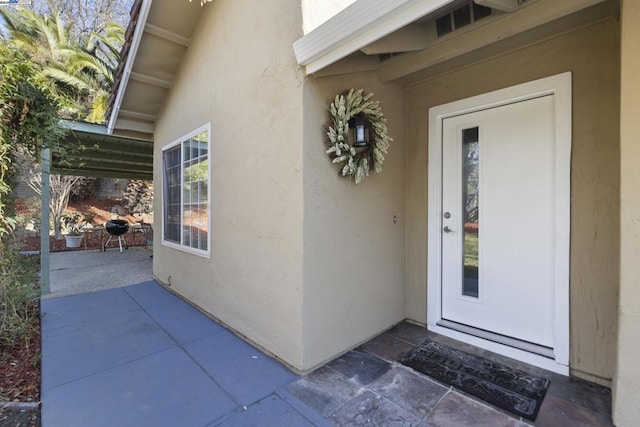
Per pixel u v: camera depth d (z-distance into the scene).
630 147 1.62
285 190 2.43
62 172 7.18
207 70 3.49
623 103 1.63
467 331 2.77
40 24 10.41
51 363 2.50
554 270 2.34
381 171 2.89
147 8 3.27
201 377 2.30
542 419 1.82
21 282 3.04
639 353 1.63
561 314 2.28
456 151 2.88
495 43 2.37
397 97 3.07
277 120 2.50
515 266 2.56
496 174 2.65
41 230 4.39
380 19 1.75
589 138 2.17
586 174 2.18
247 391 2.12
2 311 2.82
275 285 2.55
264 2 2.61
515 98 2.50
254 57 2.74
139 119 4.96
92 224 11.70
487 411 1.89
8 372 2.41
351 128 2.60
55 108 2.96
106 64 11.55
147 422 1.84
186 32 3.70
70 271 5.94
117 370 2.40
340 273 2.57
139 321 3.40
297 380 2.24
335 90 2.49
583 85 2.19
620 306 1.68
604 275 2.12
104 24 12.66
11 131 2.64
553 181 2.36
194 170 3.86
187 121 3.97
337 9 2.48
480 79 2.69
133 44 3.60
